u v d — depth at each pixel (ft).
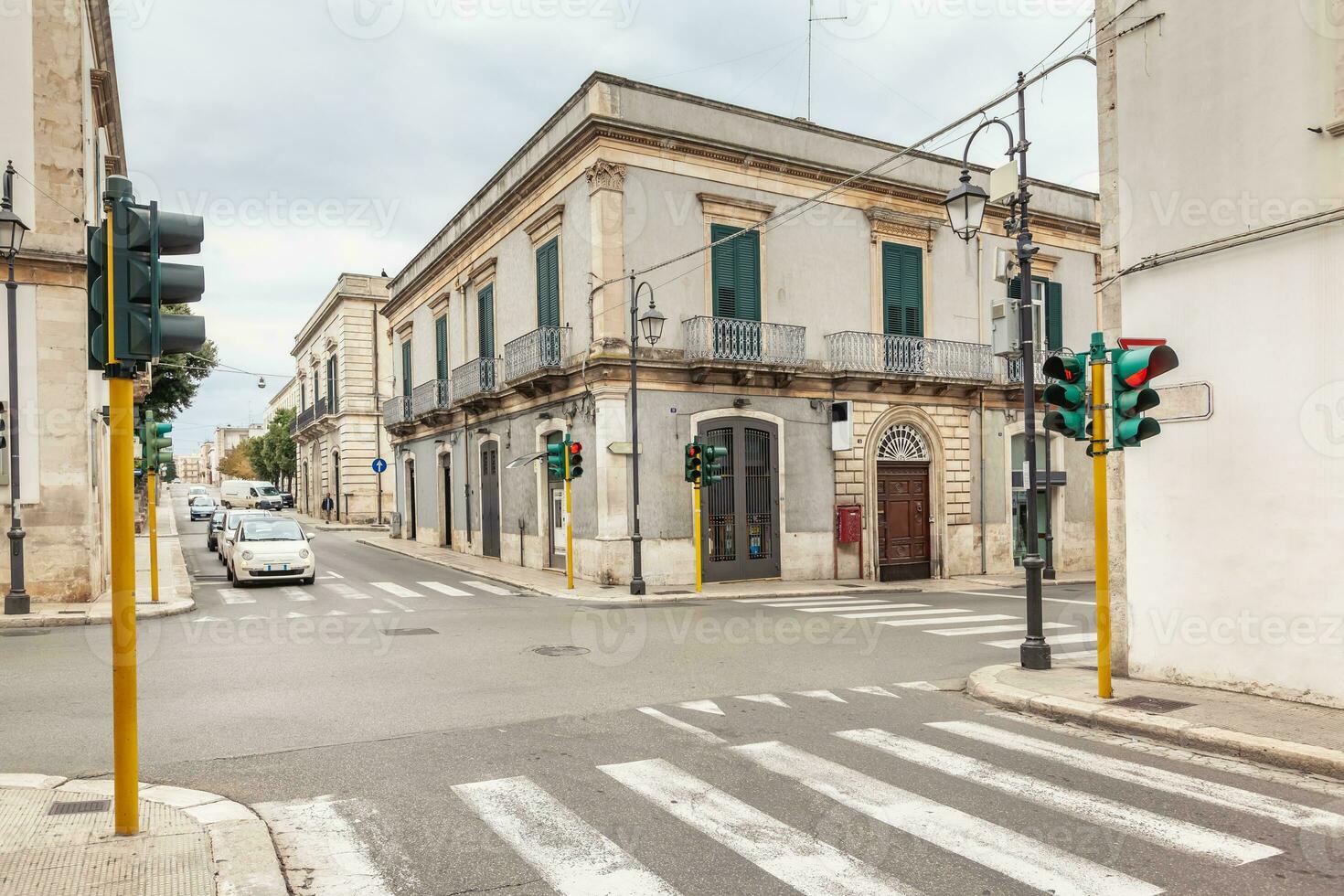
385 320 137.90
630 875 13.30
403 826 15.43
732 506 63.67
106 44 57.00
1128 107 27.20
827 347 67.72
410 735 21.54
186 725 22.48
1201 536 25.18
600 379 59.47
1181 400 25.70
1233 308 24.39
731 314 63.72
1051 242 80.43
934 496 72.38
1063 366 24.58
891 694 26.63
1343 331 22.04
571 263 64.13
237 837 14.39
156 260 13.65
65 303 47.26
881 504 70.28
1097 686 25.38
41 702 25.00
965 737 21.44
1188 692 24.61
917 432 72.43
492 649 34.42
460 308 87.35
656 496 60.59
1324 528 22.40
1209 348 24.99
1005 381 74.74
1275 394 23.43
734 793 17.10
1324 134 22.44
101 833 14.52
